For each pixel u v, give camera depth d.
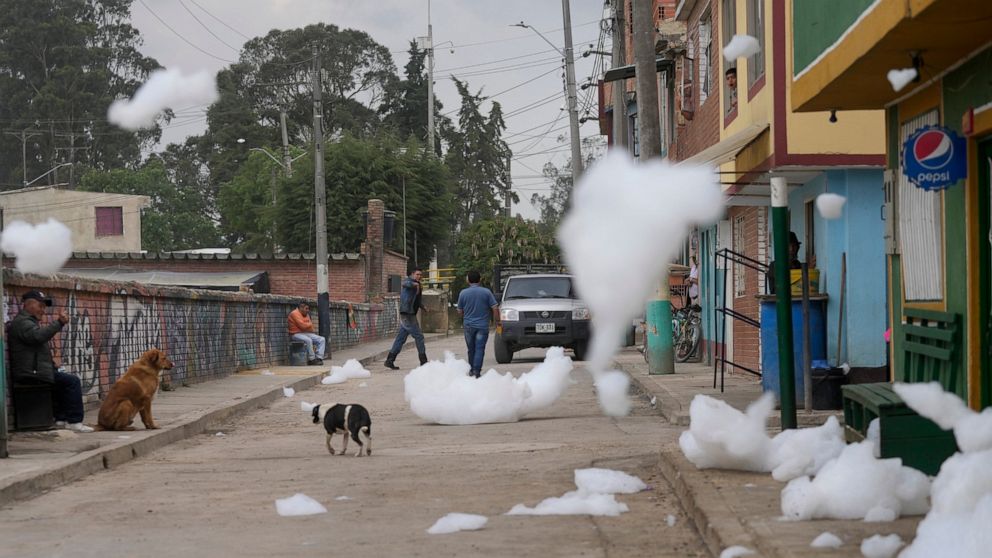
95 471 10.86
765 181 15.46
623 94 30.19
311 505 8.07
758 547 5.78
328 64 71.38
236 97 71.38
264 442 13.56
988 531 4.84
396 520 7.61
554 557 6.33
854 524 6.22
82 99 66.44
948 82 8.75
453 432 13.87
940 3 6.89
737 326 20.08
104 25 69.62
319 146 32.97
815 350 13.19
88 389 16.28
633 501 8.09
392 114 91.50
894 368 10.35
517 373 23.86
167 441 13.42
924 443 7.60
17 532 7.52
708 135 20.92
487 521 7.45
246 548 6.77
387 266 52.47
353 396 20.30
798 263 13.69
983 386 8.38
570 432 13.26
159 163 74.12
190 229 74.00
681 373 20.23
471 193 92.62
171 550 6.77
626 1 38.53
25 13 67.44
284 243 56.12
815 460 7.87
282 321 30.27
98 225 63.84
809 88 9.83
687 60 24.14
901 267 10.09
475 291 21.09
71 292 15.65
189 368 21.47
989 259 8.33
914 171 8.55
